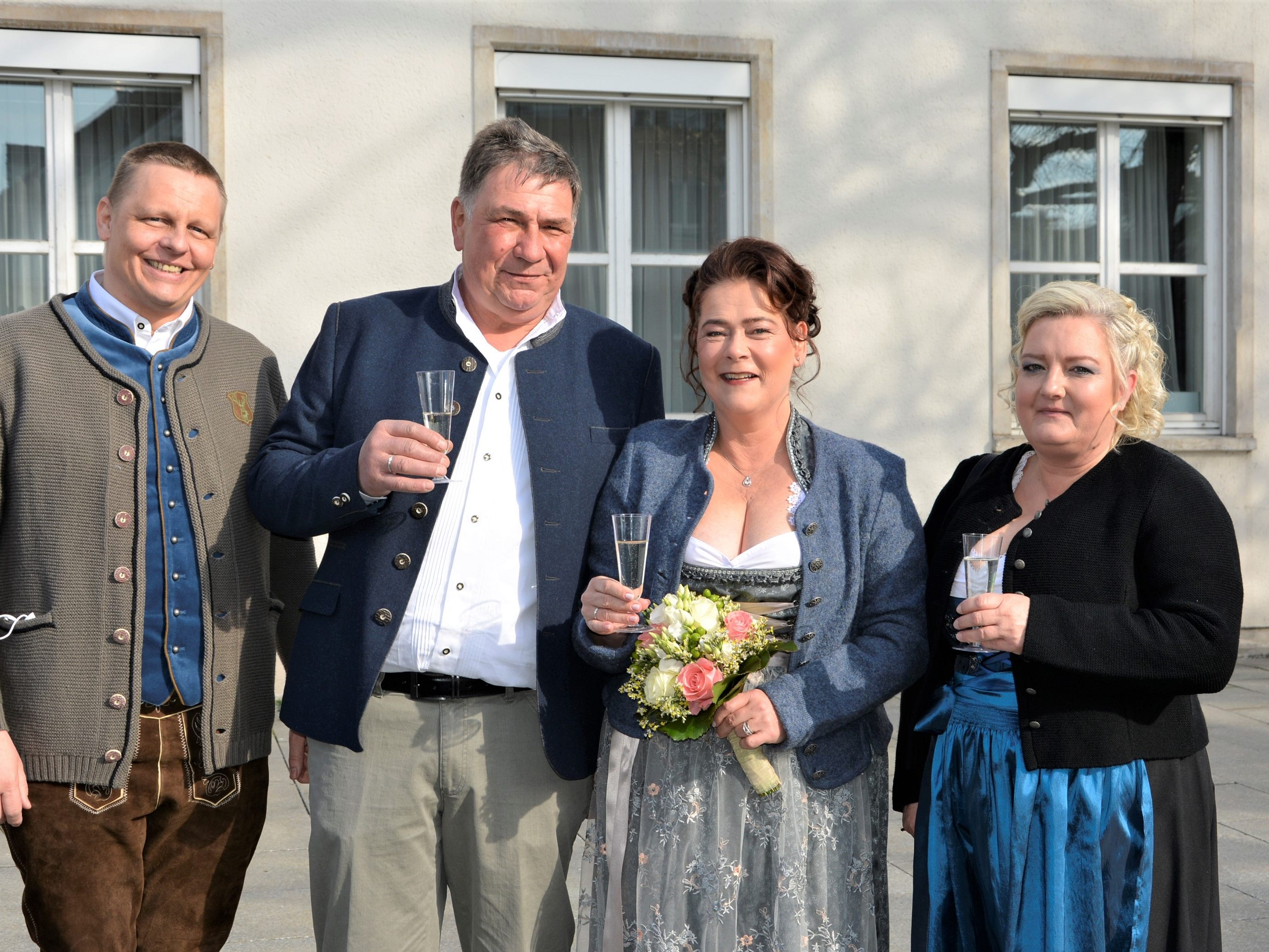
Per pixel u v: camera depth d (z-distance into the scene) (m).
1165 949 2.17
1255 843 4.24
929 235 6.89
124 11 5.94
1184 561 2.20
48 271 6.17
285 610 2.92
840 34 6.71
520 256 2.51
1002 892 2.23
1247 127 7.30
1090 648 2.14
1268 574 7.45
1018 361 2.36
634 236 6.80
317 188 6.21
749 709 2.28
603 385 2.71
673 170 6.79
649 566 2.49
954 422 6.97
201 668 2.56
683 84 6.59
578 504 2.57
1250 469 7.41
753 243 2.43
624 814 2.44
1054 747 2.19
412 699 2.51
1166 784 2.20
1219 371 7.53
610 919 2.44
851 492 2.45
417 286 6.36
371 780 2.50
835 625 2.39
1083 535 2.26
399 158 6.28
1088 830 2.17
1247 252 7.38
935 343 6.93
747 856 2.34
